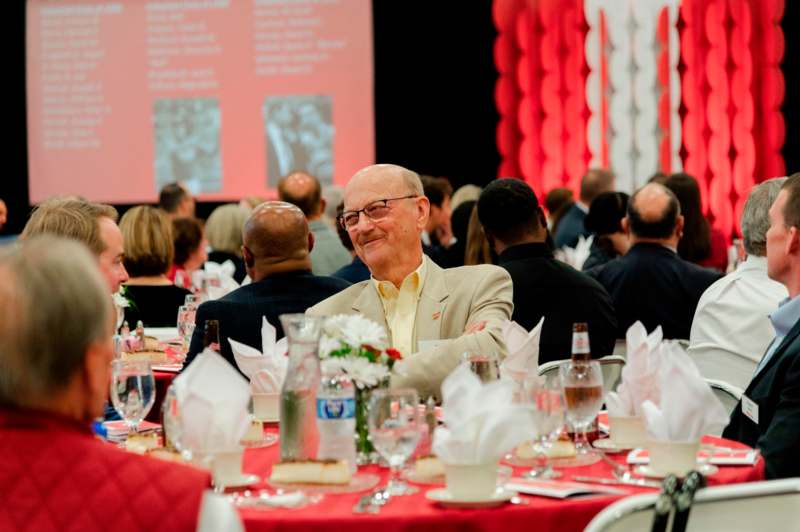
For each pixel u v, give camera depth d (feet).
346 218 20.75
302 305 22.31
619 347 29.63
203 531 9.27
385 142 65.41
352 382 15.08
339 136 64.13
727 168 62.80
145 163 65.41
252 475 14.52
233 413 13.80
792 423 16.07
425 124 65.57
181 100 64.95
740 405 18.33
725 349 23.03
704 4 62.34
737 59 62.49
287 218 22.49
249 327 22.07
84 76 65.62
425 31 65.05
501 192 25.53
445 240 41.32
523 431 12.95
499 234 25.88
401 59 65.21
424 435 14.70
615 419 16.11
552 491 13.19
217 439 13.71
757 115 62.95
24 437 9.38
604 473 14.61
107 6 65.21
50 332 9.35
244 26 64.23
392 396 13.43
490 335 19.21
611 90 62.75
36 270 9.44
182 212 49.98
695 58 62.54
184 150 65.21
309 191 36.35
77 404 9.64
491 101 65.46
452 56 65.21
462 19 65.00
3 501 9.20
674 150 62.28
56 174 66.18
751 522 11.77
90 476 9.27
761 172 63.21
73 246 9.71
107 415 21.35
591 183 47.93
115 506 9.15
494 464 13.01
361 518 12.37
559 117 63.52
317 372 14.74
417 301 20.62
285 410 14.67
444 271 21.16
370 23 63.52
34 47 65.82
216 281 32.30
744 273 23.24
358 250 20.74
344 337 15.06
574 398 15.15
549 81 63.46
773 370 17.25
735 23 62.34
